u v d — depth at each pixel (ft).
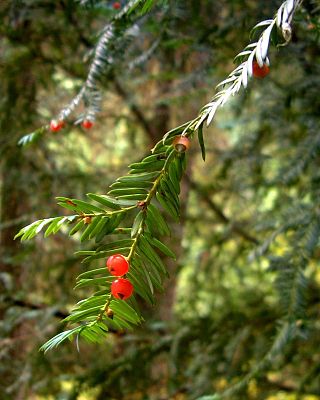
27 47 7.78
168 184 2.34
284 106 6.53
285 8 2.11
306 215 4.97
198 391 7.60
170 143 2.24
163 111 11.87
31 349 9.68
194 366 7.88
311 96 5.71
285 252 4.86
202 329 8.08
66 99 9.65
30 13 6.88
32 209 9.73
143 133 12.47
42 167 10.05
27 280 10.59
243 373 7.45
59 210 9.92
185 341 8.15
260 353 7.29
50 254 10.66
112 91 10.35
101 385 8.22
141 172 2.32
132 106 10.90
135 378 8.29
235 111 8.54
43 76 8.30
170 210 2.37
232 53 6.15
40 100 9.58
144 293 2.42
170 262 11.67
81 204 2.29
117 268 2.21
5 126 8.45
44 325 9.27
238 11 6.07
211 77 7.79
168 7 4.80
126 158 12.32
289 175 5.59
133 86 10.87
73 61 8.18
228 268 11.03
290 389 7.63
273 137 8.90
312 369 7.04
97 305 2.37
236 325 7.86
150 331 9.34
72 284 9.77
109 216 2.32
